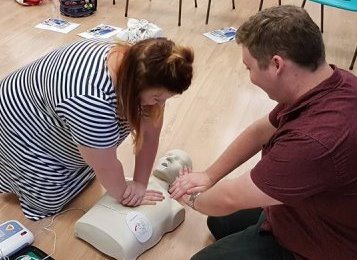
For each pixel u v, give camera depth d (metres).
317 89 1.04
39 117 1.56
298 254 1.31
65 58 1.41
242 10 4.06
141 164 1.68
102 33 3.42
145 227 1.60
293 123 1.07
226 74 2.95
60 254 1.63
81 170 1.83
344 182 1.02
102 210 1.64
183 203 1.85
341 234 1.15
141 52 1.22
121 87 1.30
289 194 1.06
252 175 1.14
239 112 2.55
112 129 1.40
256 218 1.65
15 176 1.75
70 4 3.66
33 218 1.77
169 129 2.36
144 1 4.16
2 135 1.64
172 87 1.25
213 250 1.43
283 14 1.05
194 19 3.82
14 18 3.63
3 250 1.55
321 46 1.03
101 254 1.64
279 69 1.05
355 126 0.99
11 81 1.61
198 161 2.14
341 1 3.05
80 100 1.33
